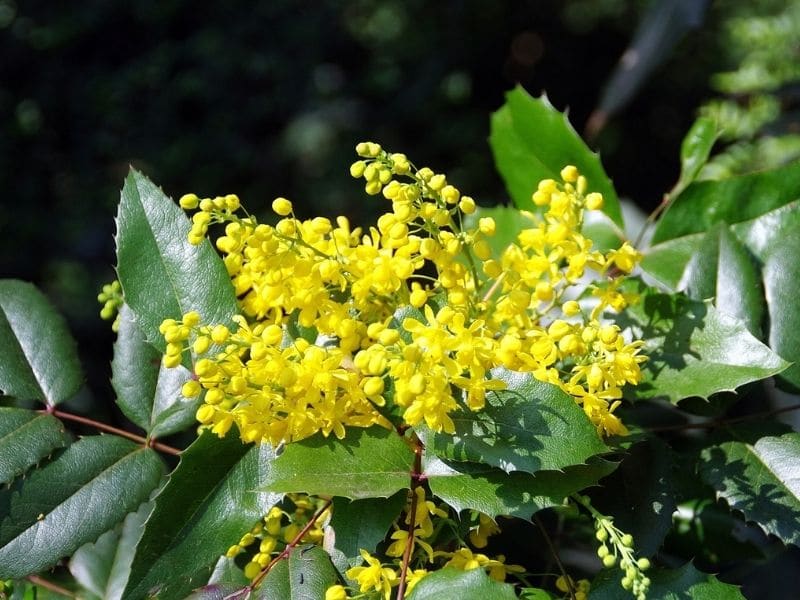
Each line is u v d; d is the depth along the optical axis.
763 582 0.71
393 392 0.37
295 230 0.38
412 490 0.38
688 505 0.47
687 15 0.77
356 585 0.38
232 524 0.38
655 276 0.48
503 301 0.38
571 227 0.40
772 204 0.48
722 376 0.40
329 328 0.38
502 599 0.35
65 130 1.85
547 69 2.18
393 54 2.04
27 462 0.41
